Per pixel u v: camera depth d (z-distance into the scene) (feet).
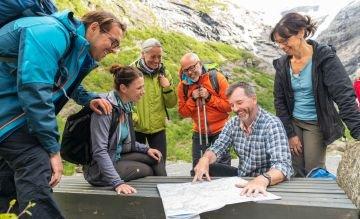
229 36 154.30
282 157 12.55
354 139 13.57
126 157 14.92
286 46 14.42
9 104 10.14
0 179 11.44
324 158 15.38
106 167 12.96
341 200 10.33
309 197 10.71
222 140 13.91
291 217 10.13
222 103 18.54
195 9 154.20
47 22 10.19
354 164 10.73
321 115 14.65
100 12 11.39
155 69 19.15
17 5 10.28
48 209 10.04
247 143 13.37
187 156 44.45
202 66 19.10
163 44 102.63
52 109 9.99
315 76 14.38
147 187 13.15
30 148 10.20
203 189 12.05
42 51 9.84
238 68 94.48
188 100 19.25
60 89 10.76
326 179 12.56
